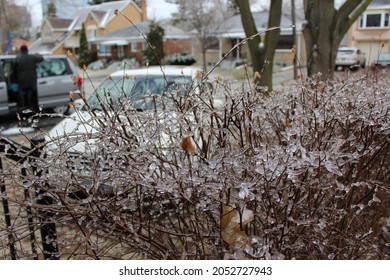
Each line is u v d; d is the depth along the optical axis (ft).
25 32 173.88
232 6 116.98
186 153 6.64
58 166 6.91
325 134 7.64
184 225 7.06
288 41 93.30
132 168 6.56
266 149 6.60
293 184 6.63
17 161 7.85
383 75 16.16
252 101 7.83
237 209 6.34
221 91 8.77
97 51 132.77
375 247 7.48
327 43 25.08
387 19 96.27
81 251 7.68
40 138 8.09
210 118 7.91
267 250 6.13
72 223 8.05
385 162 8.90
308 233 6.91
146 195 7.08
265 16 106.63
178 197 6.61
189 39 114.42
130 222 6.85
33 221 7.91
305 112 7.88
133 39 114.01
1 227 8.10
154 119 7.39
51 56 36.76
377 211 8.70
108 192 7.03
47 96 35.76
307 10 25.49
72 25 152.25
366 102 8.23
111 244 7.32
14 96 34.01
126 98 8.47
